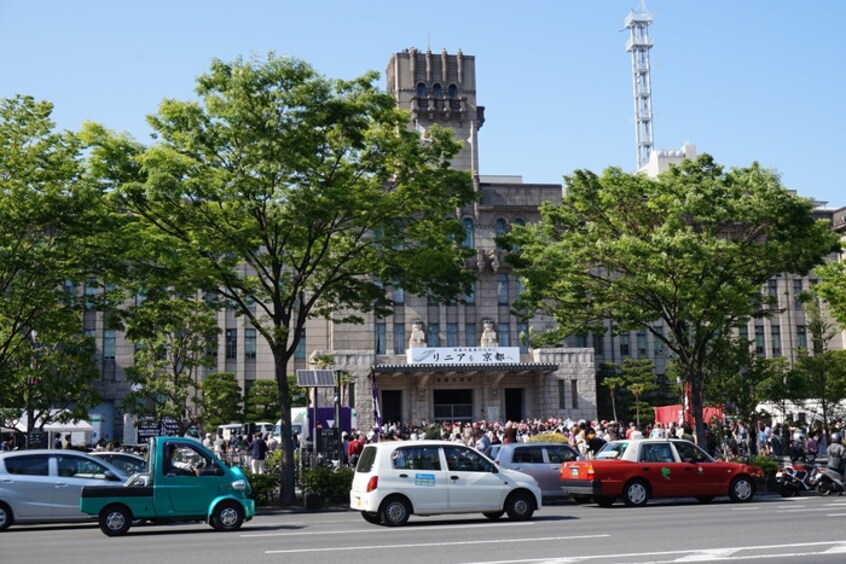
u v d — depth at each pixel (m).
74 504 21.06
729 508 22.64
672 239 28.73
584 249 30.47
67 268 25.59
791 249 29.75
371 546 15.10
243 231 25.94
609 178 31.58
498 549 14.30
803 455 36.47
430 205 26.91
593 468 23.95
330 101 25.69
